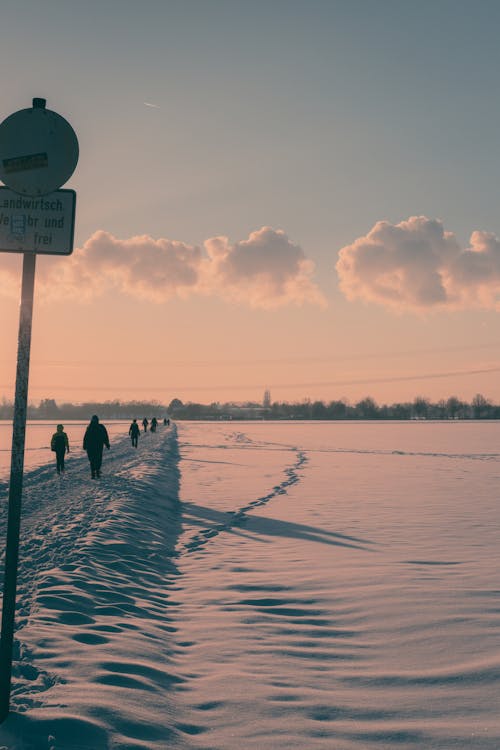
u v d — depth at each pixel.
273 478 21.55
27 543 9.09
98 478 19.33
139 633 5.16
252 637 5.21
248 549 9.43
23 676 3.95
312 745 3.22
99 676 3.96
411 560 8.30
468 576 7.26
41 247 3.56
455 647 4.82
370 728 3.43
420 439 57.28
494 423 136.88
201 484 19.58
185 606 6.32
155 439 52.88
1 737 3.01
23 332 3.45
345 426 113.81
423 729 3.41
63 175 3.61
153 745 3.12
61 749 2.94
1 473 20.17
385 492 17.16
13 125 3.60
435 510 13.52
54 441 21.55
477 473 23.36
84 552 8.24
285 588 6.88
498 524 11.53
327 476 22.22
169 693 3.90
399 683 4.13
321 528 11.23
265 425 127.00
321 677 4.26
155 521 12.05
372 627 5.42
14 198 3.58
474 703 3.76
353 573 7.52
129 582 7.06
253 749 3.16
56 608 5.64
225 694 3.94
